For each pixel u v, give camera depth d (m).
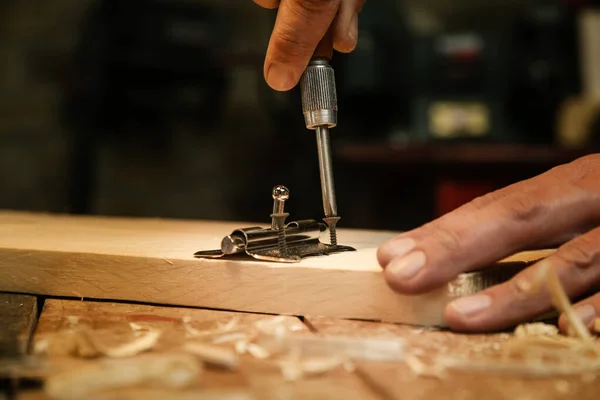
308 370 0.26
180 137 1.02
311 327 0.30
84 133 0.85
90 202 0.87
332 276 0.32
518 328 0.30
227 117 1.02
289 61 0.35
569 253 0.30
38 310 0.33
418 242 0.30
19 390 0.24
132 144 1.00
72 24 1.01
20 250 0.34
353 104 0.83
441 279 0.30
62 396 0.23
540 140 0.91
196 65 0.79
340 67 0.76
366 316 0.31
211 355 0.26
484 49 0.91
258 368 0.26
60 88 1.01
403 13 1.01
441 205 0.72
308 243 0.36
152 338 0.28
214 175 1.03
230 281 0.32
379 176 0.73
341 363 0.26
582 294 0.31
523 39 0.89
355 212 0.88
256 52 0.80
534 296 0.29
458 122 0.90
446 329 0.30
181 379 0.24
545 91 0.89
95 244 0.36
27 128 1.01
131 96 0.90
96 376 0.24
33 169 1.02
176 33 0.78
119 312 0.32
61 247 0.35
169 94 0.93
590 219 0.31
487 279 0.31
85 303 0.33
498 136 0.90
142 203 1.03
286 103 0.82
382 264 0.31
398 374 0.26
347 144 0.73
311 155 0.84
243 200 1.04
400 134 0.87
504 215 0.30
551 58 0.88
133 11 0.77
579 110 0.84
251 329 0.30
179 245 0.36
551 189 0.31
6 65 1.01
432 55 0.92
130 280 0.33
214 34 0.93
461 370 0.26
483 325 0.29
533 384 0.25
